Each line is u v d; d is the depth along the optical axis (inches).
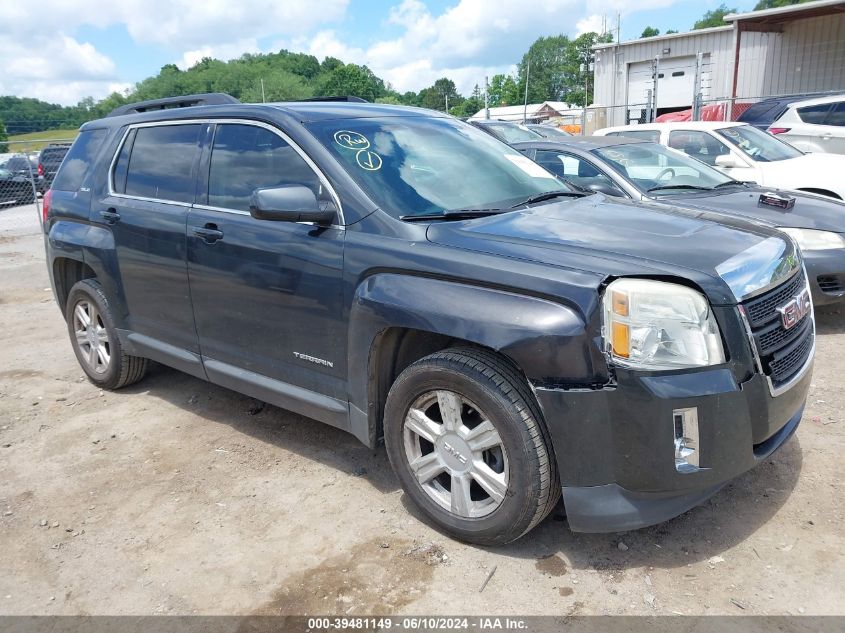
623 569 112.2
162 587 113.8
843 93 467.8
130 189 177.8
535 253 110.7
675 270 104.7
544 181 158.1
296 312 136.6
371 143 142.5
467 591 108.9
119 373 192.9
